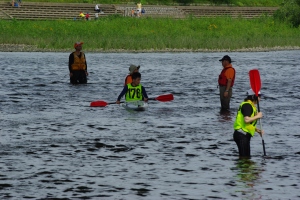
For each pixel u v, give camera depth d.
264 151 20.03
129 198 15.66
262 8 133.88
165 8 124.06
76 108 30.22
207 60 64.25
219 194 16.00
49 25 88.62
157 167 18.61
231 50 81.25
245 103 19.64
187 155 20.14
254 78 19.61
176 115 28.30
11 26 86.06
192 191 16.25
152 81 43.19
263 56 71.56
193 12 126.12
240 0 141.25
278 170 18.27
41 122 26.11
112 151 20.66
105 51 75.50
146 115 28.23
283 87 40.34
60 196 15.77
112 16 100.62
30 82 41.56
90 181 17.11
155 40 81.44
